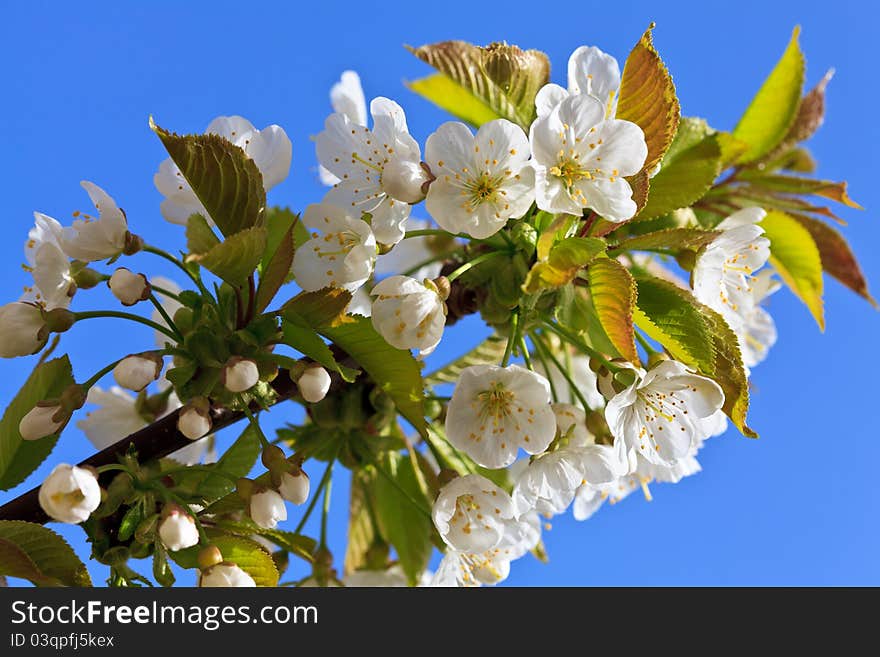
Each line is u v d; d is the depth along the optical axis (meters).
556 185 0.52
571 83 0.54
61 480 0.50
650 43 0.52
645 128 0.53
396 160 0.53
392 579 0.62
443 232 0.55
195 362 0.52
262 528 0.54
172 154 0.51
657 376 0.52
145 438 0.53
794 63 0.61
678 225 0.59
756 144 0.62
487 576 0.58
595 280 0.51
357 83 0.59
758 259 0.57
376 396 0.58
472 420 0.53
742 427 0.52
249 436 0.57
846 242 0.62
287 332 0.52
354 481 0.62
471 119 0.59
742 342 0.57
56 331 0.53
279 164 0.55
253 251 0.51
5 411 0.55
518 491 0.54
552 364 0.62
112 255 0.54
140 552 0.52
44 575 0.50
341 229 0.53
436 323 0.52
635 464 0.53
